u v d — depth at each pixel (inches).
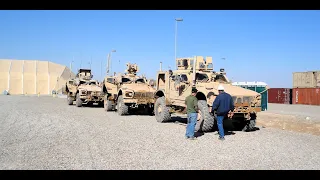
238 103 474.9
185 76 572.4
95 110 919.7
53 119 647.1
